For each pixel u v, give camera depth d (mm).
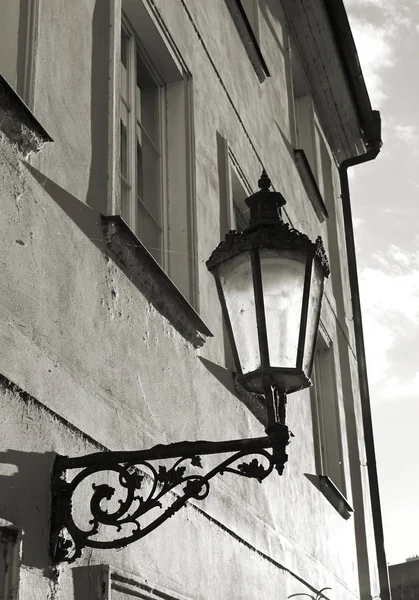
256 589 6008
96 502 3672
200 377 5555
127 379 4496
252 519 6117
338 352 10844
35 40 4125
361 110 12133
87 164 4426
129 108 5695
